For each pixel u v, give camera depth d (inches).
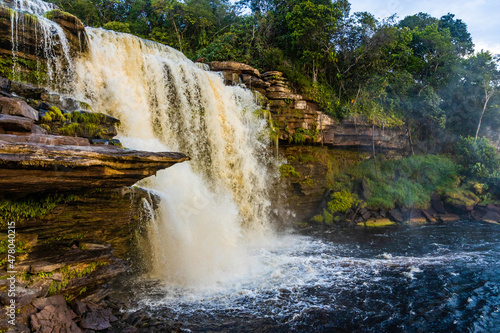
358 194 974.4
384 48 1142.3
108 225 348.5
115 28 1067.3
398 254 580.7
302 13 987.9
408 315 351.9
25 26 427.8
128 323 305.7
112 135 390.3
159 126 593.3
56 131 333.1
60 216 301.7
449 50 1343.5
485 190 1022.4
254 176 738.8
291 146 870.4
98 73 519.5
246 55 984.9
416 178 1086.4
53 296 265.1
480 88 1327.5
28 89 375.9
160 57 641.6
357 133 1019.3
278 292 399.2
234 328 316.8
